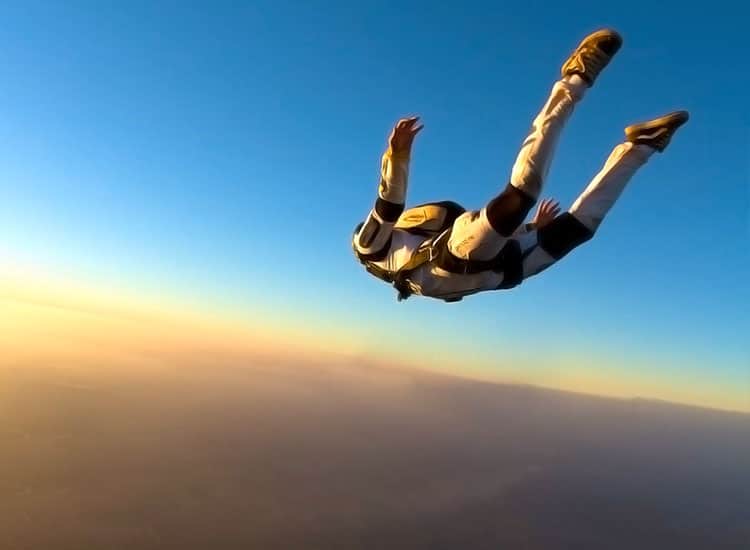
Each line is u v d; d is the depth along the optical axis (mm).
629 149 4219
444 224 4656
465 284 4441
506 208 3725
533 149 3570
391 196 4383
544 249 4426
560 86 3539
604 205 4375
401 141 4117
